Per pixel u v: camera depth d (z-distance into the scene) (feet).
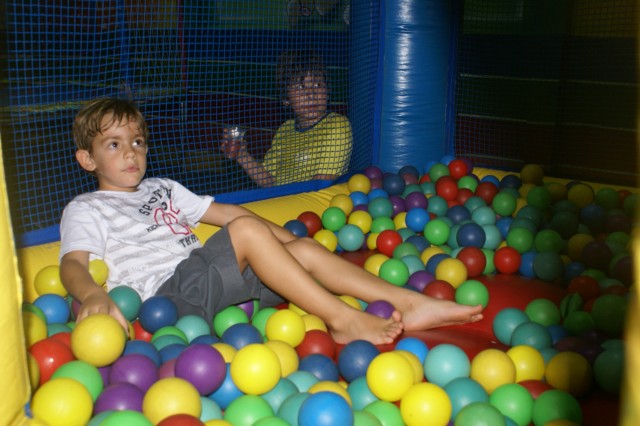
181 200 11.41
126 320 9.05
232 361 7.84
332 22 23.53
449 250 13.26
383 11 17.69
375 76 17.94
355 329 9.39
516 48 26.89
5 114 20.70
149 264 10.32
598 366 8.20
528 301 11.17
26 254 11.21
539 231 13.74
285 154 17.01
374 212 14.80
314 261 10.32
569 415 7.26
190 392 7.09
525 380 8.18
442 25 18.25
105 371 8.14
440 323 10.00
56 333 8.76
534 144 24.86
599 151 24.25
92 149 10.56
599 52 25.93
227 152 16.92
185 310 9.77
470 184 16.83
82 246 9.77
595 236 14.37
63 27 22.34
